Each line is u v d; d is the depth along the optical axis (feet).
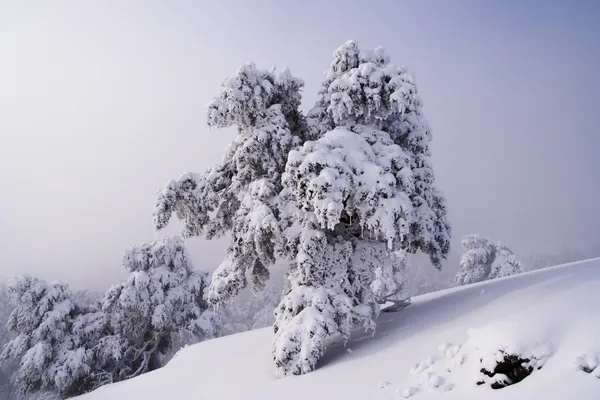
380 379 23.73
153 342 98.12
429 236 37.40
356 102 38.93
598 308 19.84
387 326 36.37
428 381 20.88
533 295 28.89
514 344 18.52
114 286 93.25
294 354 30.48
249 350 46.37
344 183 31.04
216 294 38.63
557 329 18.99
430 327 30.37
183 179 42.52
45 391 92.48
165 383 41.75
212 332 96.48
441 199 42.80
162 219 40.24
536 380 16.74
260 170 41.16
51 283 98.22
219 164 43.55
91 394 47.96
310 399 24.25
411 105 40.75
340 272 35.01
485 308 29.89
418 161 41.52
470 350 21.31
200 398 32.19
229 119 39.55
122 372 91.86
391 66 38.45
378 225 32.12
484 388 18.20
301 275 33.86
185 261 104.47
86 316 96.84
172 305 93.91
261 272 43.65
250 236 36.06
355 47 40.98
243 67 40.01
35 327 92.53
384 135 38.88
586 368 15.92
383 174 32.63
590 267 37.47
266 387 29.48
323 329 30.73
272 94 42.04
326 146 33.53
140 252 100.53
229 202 43.68
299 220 35.70
